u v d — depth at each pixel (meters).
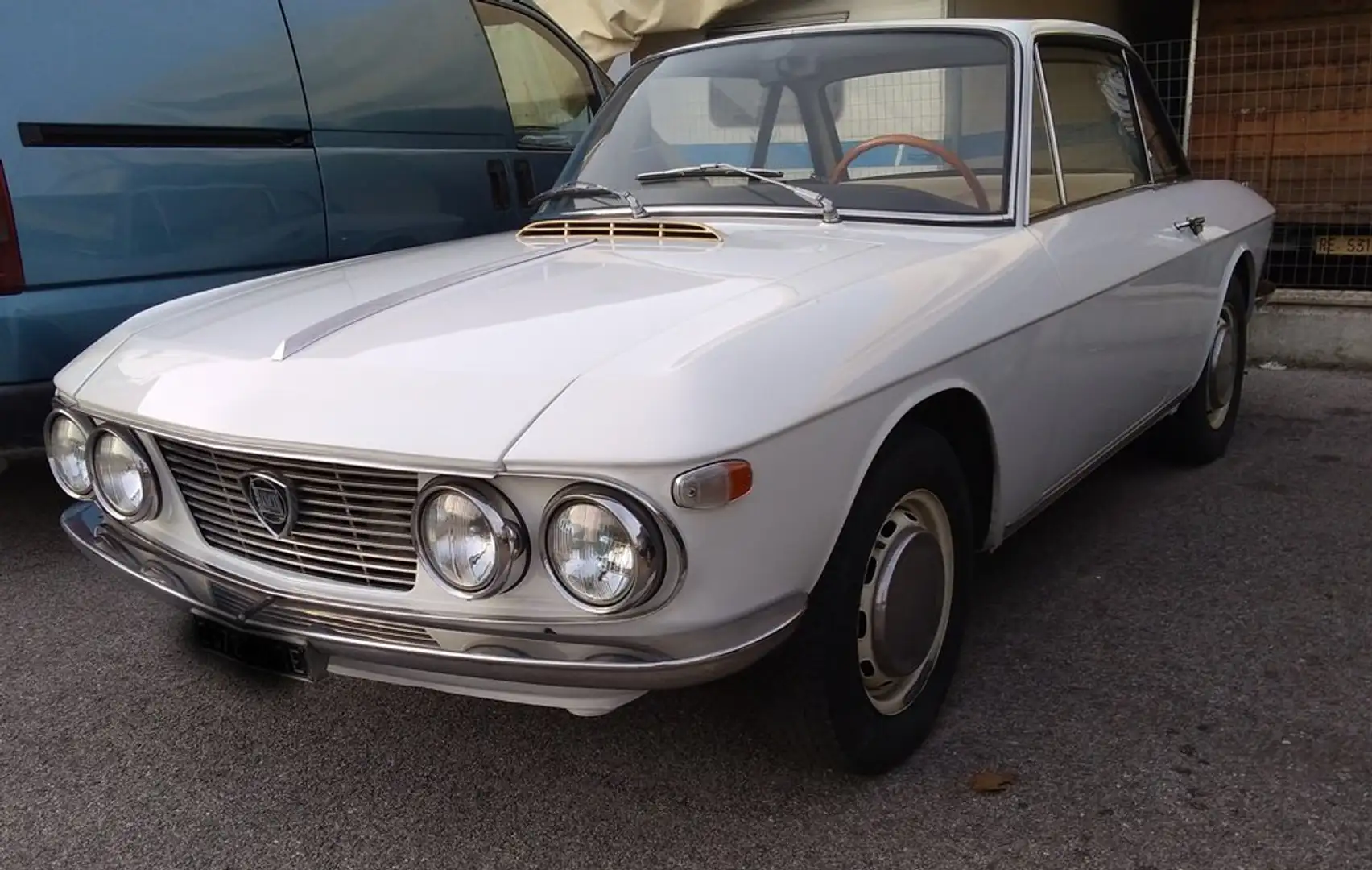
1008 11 8.27
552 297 2.52
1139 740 2.83
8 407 3.87
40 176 3.84
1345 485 4.66
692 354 2.11
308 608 2.30
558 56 6.08
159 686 3.34
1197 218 4.12
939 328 2.57
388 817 2.68
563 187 3.64
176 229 4.22
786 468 2.15
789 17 8.58
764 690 2.46
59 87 3.88
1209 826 2.49
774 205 3.28
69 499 4.92
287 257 4.61
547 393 2.08
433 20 5.20
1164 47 8.70
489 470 2.02
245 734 3.06
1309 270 7.37
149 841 2.62
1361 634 3.35
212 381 2.41
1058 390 3.15
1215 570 3.85
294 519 2.29
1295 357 6.86
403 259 3.23
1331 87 7.50
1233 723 2.90
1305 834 2.46
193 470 2.50
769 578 2.18
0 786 2.86
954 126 3.25
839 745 2.52
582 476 1.98
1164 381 4.07
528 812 2.66
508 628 2.10
